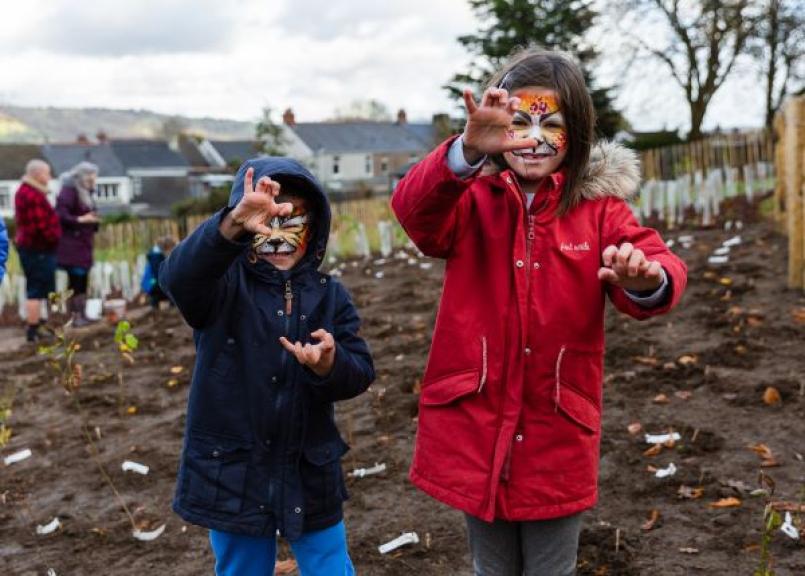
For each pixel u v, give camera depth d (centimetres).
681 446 404
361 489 395
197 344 240
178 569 334
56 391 624
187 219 1545
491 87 212
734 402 454
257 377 232
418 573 315
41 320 896
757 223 1018
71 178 890
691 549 311
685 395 470
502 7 2475
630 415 454
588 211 224
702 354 534
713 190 1109
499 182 223
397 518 362
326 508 242
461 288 227
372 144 6562
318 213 242
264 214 208
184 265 216
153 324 865
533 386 218
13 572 341
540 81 217
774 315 604
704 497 352
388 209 1565
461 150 201
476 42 2550
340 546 247
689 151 1476
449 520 357
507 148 194
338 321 249
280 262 240
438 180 205
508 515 218
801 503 329
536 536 224
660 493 361
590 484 223
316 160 6238
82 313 916
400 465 419
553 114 216
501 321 220
